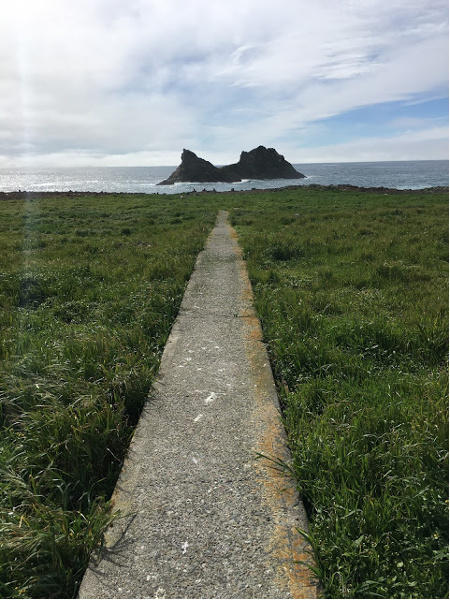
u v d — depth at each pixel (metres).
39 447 2.99
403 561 2.21
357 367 4.19
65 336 5.14
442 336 4.78
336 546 2.22
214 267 9.19
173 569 2.14
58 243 13.91
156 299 6.39
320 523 2.42
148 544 2.28
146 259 10.47
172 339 5.07
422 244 11.12
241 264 9.49
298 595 2.00
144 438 3.17
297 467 2.74
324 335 4.99
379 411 3.32
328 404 3.59
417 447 2.87
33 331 5.43
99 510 2.56
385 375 4.15
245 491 2.63
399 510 2.43
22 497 2.66
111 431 3.16
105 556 2.23
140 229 17.08
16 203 32.25
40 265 9.92
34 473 2.93
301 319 5.40
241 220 18.77
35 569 2.16
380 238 12.29
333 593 2.04
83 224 19.47
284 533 2.33
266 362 4.36
